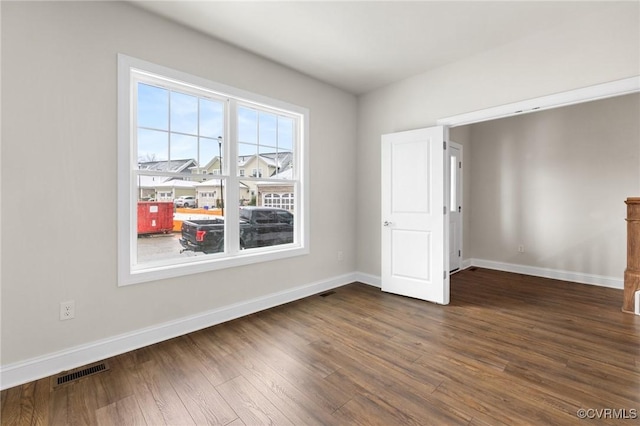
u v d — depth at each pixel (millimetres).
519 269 4734
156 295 2457
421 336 2531
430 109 3451
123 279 2279
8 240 1861
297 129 3592
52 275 2004
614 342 2391
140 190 2490
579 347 2314
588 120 4105
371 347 2350
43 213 1967
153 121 2518
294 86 3438
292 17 2459
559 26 2588
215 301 2812
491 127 5000
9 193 1858
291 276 3463
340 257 4055
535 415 1593
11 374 1864
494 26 2602
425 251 3410
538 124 4531
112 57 2213
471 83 3123
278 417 1597
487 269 4992
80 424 1553
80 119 2090
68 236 2059
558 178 4359
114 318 2254
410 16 2453
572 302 3355
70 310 2068
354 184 4238
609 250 3967
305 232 3598
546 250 4484
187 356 2221
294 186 3588
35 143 1933
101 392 1808
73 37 2057
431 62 3258
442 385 1860
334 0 2246
